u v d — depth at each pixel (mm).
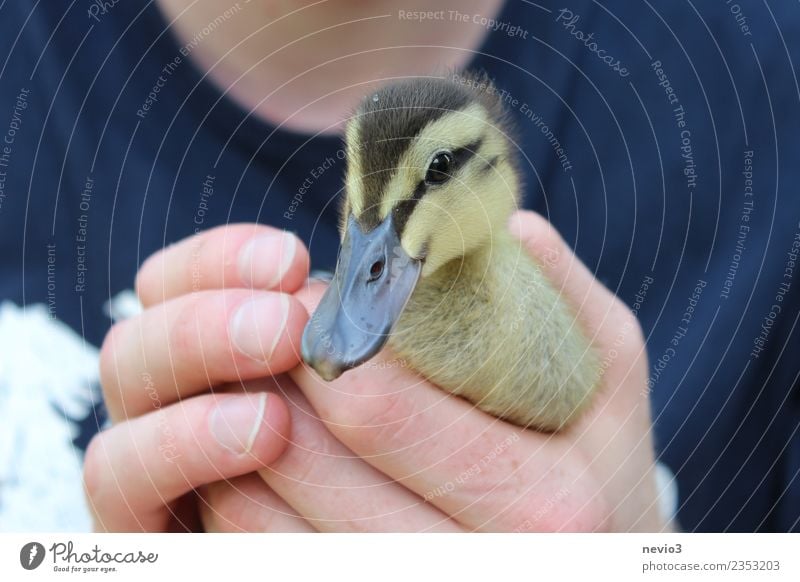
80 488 428
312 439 394
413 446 393
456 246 408
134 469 390
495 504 396
